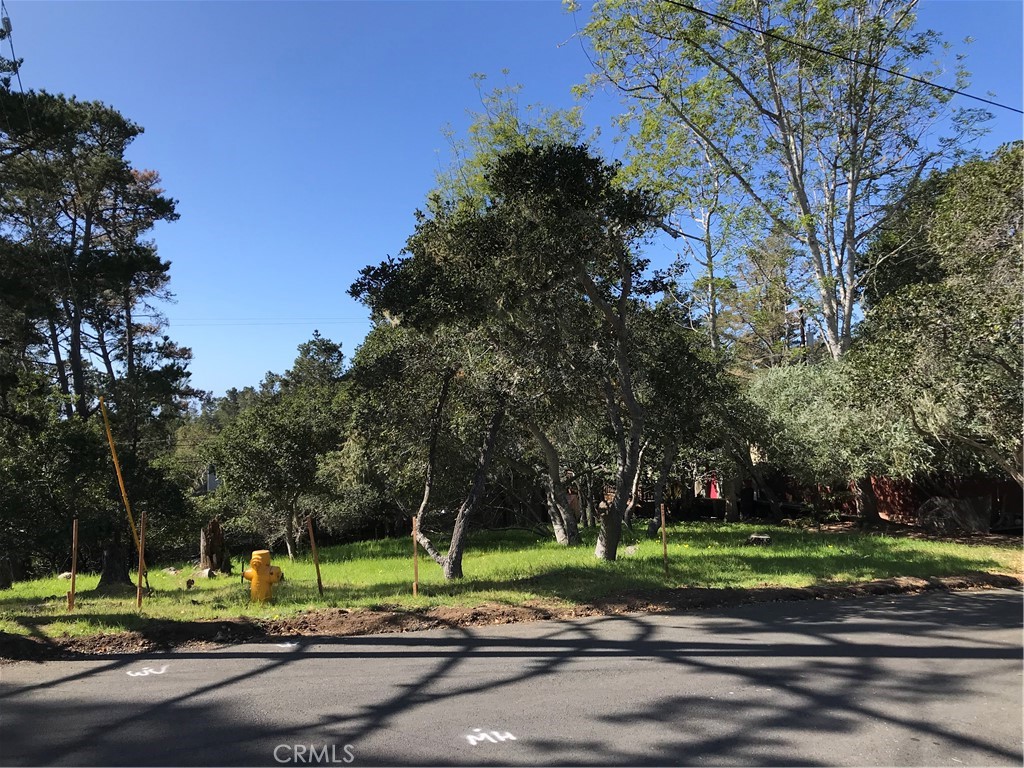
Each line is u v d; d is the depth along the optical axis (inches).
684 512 1205.7
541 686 218.4
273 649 268.1
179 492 571.5
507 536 966.4
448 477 623.2
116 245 903.1
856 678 225.9
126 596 455.5
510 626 308.5
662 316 572.4
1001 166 610.5
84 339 1035.9
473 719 188.9
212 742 172.7
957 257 604.7
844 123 917.2
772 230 970.1
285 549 1054.4
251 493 724.0
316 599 368.2
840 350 924.6
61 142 664.4
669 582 406.9
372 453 608.7
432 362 470.6
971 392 512.4
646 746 170.2
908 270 948.6
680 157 948.6
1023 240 536.1
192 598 406.0
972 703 201.6
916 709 196.5
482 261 434.0
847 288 935.7
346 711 195.5
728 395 713.6
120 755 164.7
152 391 796.6
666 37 876.0
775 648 265.1
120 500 515.2
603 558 528.4
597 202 442.0
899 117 878.4
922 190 898.1
